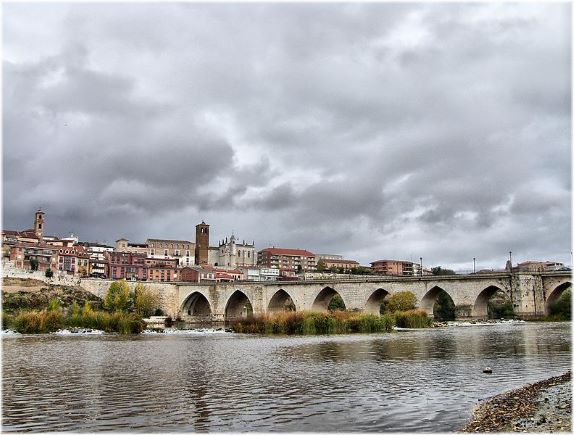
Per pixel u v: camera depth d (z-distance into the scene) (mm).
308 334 92062
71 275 179750
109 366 46344
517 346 61062
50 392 33219
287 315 98375
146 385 35719
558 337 73750
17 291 154500
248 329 100812
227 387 34688
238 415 26641
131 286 173875
